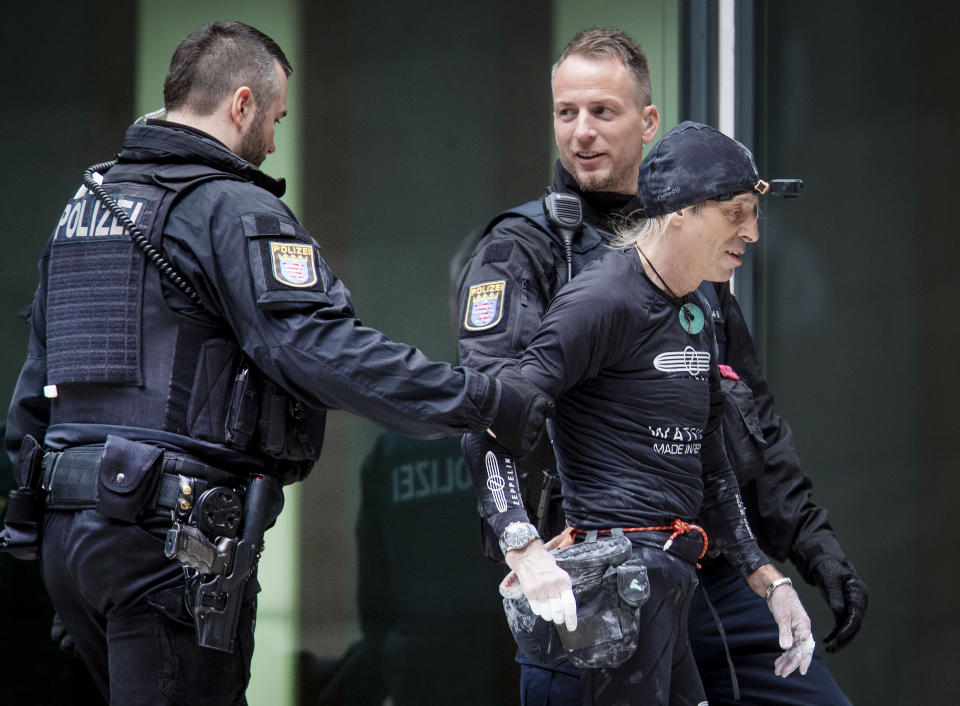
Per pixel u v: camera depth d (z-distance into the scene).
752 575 9.86
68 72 13.84
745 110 14.63
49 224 13.84
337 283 9.21
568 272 10.16
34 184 13.83
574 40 11.09
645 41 14.52
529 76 14.49
